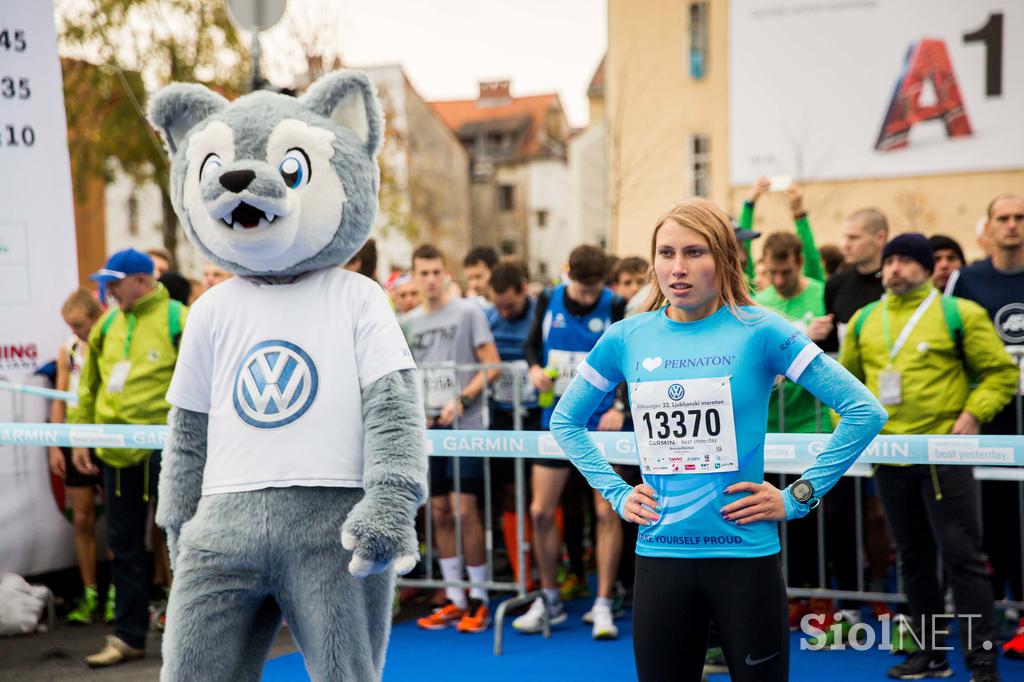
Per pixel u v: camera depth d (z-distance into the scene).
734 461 2.77
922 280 4.56
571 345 5.54
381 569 2.86
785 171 24.83
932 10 23.75
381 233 25.78
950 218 23.89
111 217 33.66
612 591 5.83
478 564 5.88
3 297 6.10
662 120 26.31
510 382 6.36
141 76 18.09
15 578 5.94
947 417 4.47
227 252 3.08
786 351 2.79
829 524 5.49
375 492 2.88
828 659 5.00
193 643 2.90
